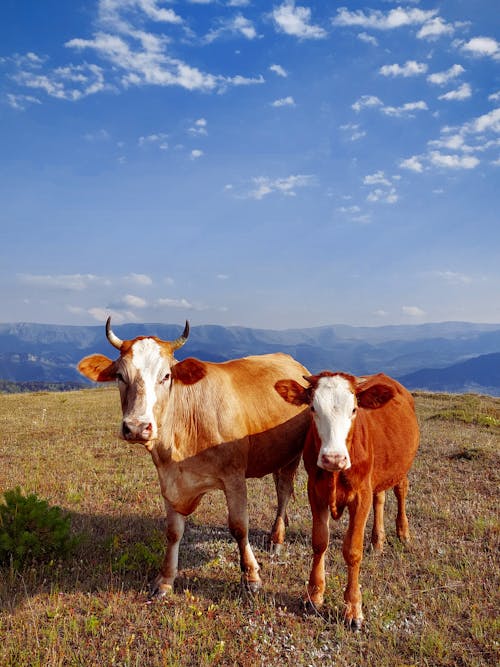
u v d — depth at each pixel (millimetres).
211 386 5922
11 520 6383
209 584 5918
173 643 4688
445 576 5938
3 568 6102
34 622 4969
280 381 5395
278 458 6609
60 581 5891
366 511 5250
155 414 5113
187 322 5508
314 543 5367
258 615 5180
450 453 11977
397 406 6625
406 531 7066
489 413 20094
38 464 11805
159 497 9328
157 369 5145
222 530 7742
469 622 4977
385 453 5977
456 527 7469
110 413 21750
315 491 5312
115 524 7855
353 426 5145
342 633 4832
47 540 6289
